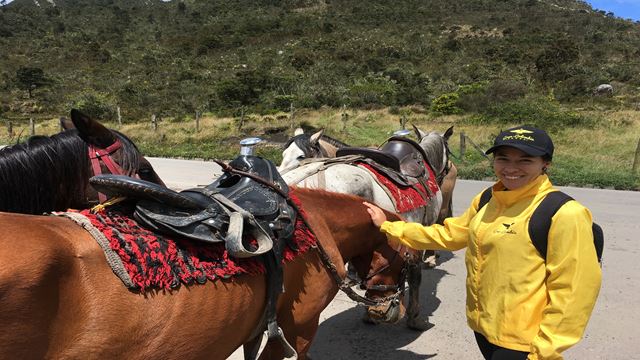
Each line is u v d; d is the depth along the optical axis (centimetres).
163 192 181
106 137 250
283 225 224
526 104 2422
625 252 663
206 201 200
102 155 245
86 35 8162
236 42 8206
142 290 164
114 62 6725
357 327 440
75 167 236
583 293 189
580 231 192
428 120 2577
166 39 8638
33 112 4203
